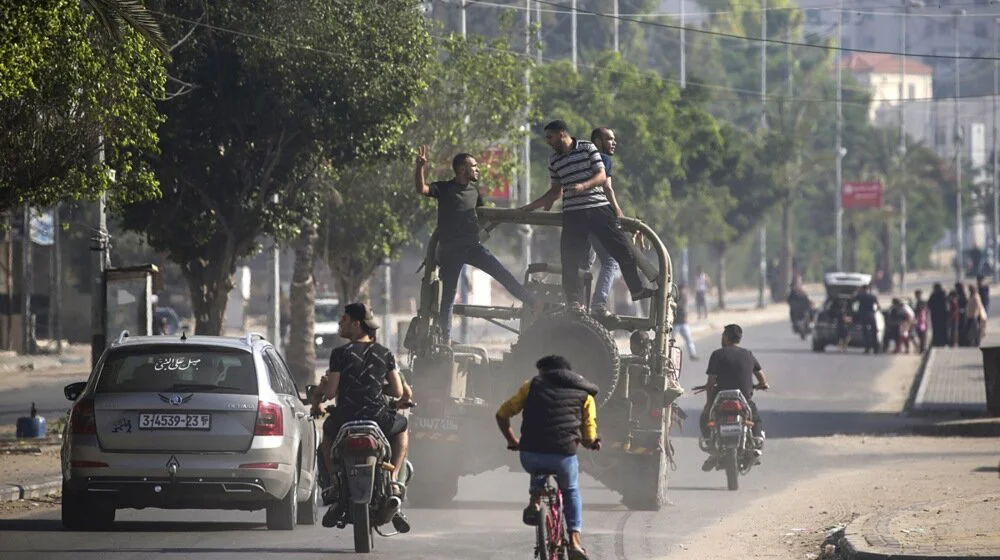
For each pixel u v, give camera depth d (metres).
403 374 42.41
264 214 69.62
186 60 64.44
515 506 42.41
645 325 42.12
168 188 68.69
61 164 48.25
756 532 36.78
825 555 32.34
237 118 67.31
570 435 28.17
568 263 41.34
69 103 47.25
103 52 47.50
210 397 34.47
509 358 40.59
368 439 30.89
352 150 68.31
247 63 64.50
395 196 92.81
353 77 66.19
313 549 33.00
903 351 144.62
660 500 41.56
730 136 198.88
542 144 154.38
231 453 34.38
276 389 35.97
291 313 87.31
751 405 48.03
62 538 34.75
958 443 64.94
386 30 67.75
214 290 72.06
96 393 34.62
